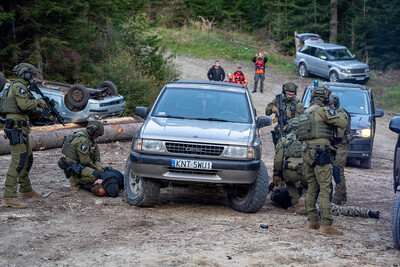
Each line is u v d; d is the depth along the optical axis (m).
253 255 4.76
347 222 6.41
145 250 4.79
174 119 6.92
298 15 38.84
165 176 6.24
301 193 7.19
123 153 11.69
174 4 41.44
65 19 16.66
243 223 6.09
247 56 33.75
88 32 18.34
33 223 5.61
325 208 5.67
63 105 13.02
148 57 20.45
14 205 6.21
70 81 18.38
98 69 18.06
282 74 29.62
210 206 7.12
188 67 28.78
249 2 42.78
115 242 5.03
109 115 13.98
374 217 6.74
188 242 5.11
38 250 4.69
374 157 14.48
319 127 5.62
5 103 6.13
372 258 4.83
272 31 41.78
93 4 18.61
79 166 7.23
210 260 4.54
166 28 39.41
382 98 25.48
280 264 4.52
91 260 4.45
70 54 17.70
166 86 7.67
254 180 6.39
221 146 6.27
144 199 6.54
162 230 5.57
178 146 6.27
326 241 5.38
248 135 6.53
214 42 35.97
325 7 37.81
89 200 6.88
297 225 6.11
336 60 26.73
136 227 5.65
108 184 7.11
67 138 7.36
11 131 6.12
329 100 5.72
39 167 9.19
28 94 6.19
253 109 7.41
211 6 42.06
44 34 16.80
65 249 4.75
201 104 7.26
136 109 7.14
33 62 16.20
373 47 34.81
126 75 17.62
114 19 20.52
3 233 5.18
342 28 39.75
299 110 8.25
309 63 28.08
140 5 21.67
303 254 4.84
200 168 6.17
